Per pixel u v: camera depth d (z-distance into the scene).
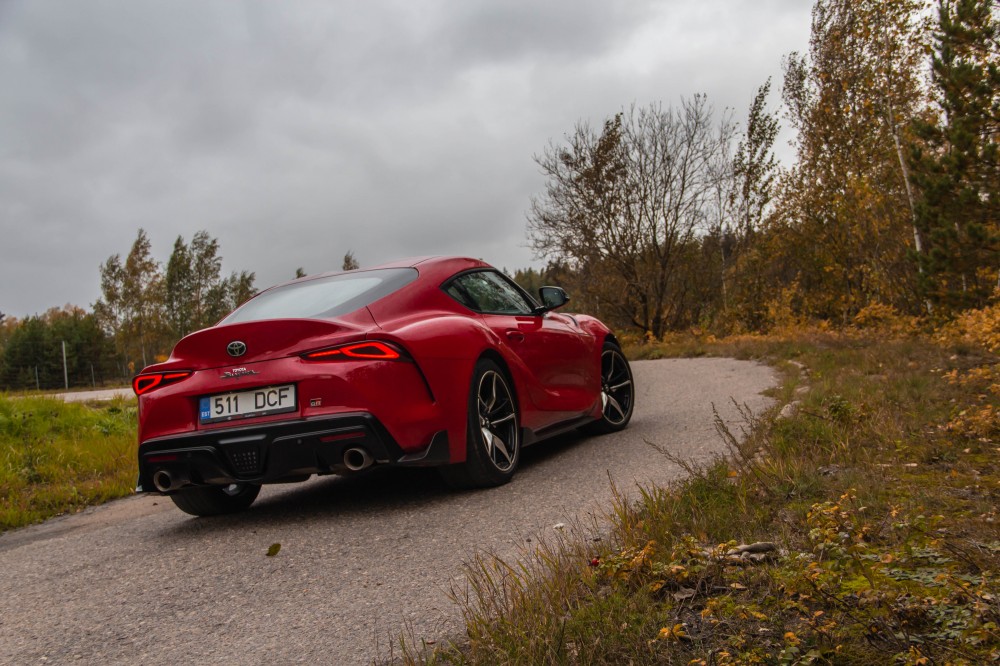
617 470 4.25
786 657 1.69
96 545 3.99
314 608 2.62
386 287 4.18
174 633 2.54
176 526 4.24
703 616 1.93
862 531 2.45
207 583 3.03
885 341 11.60
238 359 3.74
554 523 3.28
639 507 3.10
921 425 4.27
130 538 4.07
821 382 6.49
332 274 4.61
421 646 2.18
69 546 4.05
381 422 3.58
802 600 2.00
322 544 3.39
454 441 3.85
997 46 11.04
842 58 17.77
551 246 22.41
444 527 3.43
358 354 3.62
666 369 11.62
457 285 4.55
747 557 2.35
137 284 60.97
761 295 20.56
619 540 2.73
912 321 13.01
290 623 2.51
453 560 2.95
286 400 3.66
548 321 5.22
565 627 1.98
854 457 3.60
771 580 2.16
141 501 5.62
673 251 21.94
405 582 2.77
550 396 4.88
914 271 15.34
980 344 8.50
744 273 21.11
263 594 2.82
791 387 6.54
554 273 23.22
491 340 4.26
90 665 2.35
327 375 3.60
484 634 2.06
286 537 3.59
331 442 3.57
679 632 1.84
